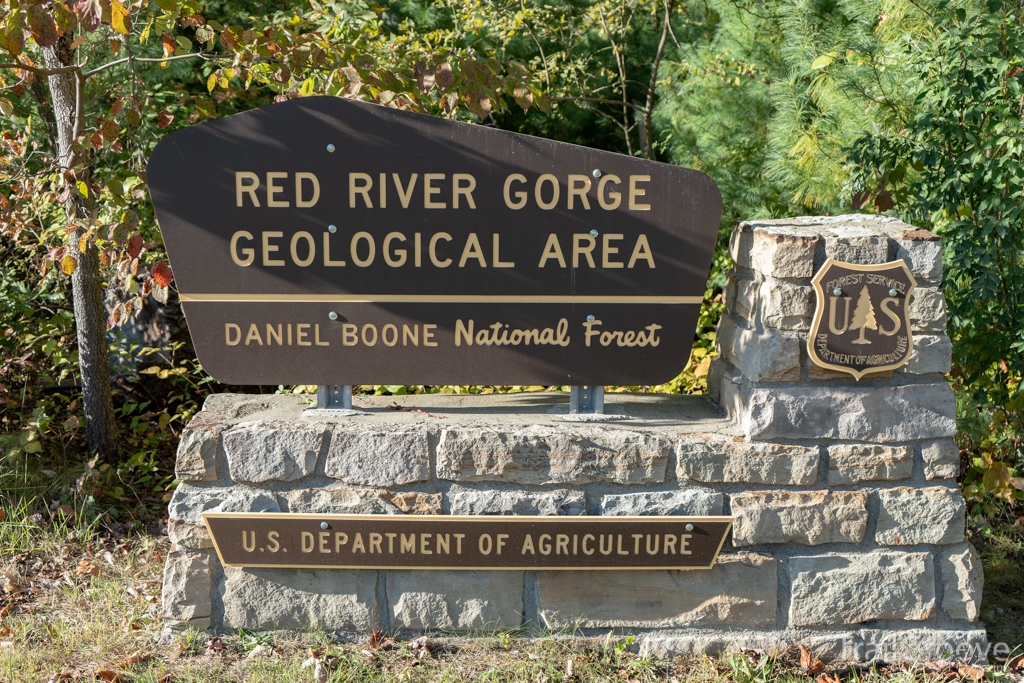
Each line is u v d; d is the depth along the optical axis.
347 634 3.53
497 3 7.31
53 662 3.44
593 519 3.42
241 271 3.47
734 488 3.48
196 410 5.77
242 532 3.42
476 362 3.55
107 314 6.04
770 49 6.95
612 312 3.53
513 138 3.42
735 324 3.71
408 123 3.40
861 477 3.46
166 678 3.28
